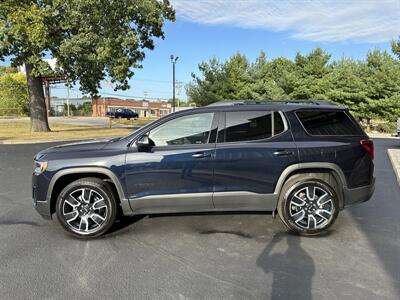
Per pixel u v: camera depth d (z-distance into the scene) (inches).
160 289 128.4
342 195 184.5
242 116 183.5
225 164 178.1
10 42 724.0
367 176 188.2
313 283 132.6
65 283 132.7
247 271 142.6
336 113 189.8
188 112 183.3
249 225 197.2
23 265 148.1
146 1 858.8
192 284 132.1
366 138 190.1
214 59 1249.4
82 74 832.3
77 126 1322.6
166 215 214.5
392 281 133.9
